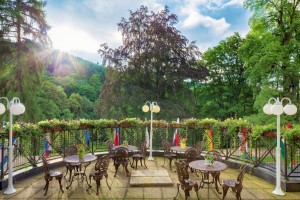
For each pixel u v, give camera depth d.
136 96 16.64
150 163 8.06
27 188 5.50
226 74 19.94
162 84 17.20
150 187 5.64
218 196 5.12
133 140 9.61
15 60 13.09
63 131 7.77
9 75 13.13
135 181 5.82
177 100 18.38
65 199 4.90
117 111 17.52
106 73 18.16
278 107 5.16
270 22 12.58
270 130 6.24
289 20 12.22
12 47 13.18
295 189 5.36
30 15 13.53
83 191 5.35
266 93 11.41
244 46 13.02
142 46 17.22
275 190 5.23
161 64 17.55
